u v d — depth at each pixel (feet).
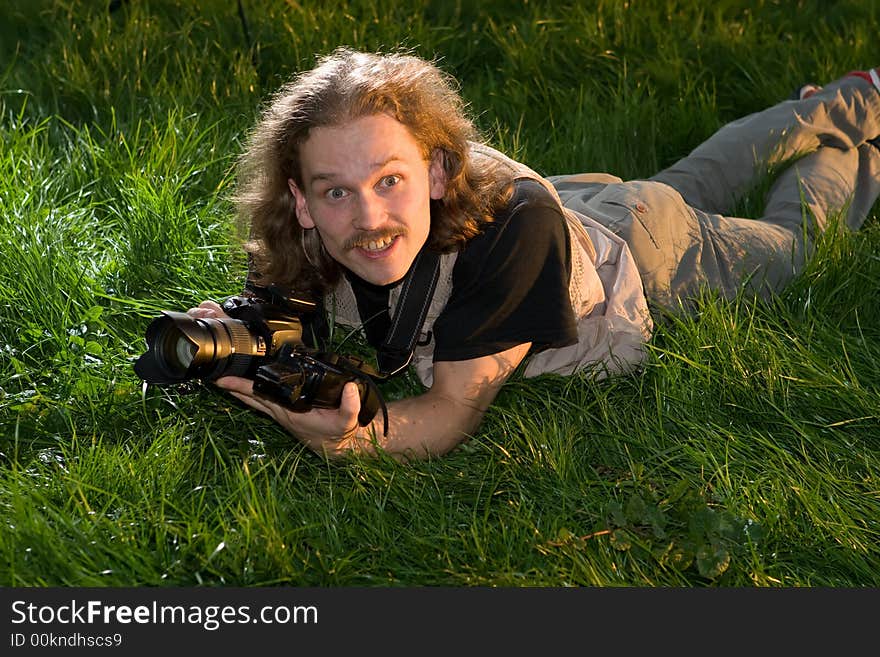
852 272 11.27
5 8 16.38
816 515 8.36
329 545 8.08
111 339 10.31
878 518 8.47
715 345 10.05
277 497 8.39
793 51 16.52
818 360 10.09
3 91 14.07
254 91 14.80
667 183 12.38
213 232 11.66
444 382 8.59
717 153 12.59
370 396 7.79
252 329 7.53
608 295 9.77
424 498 8.56
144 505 8.20
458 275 8.32
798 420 9.53
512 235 8.28
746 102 15.72
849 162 12.78
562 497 8.59
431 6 17.74
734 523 8.17
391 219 7.61
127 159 12.93
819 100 12.80
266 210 8.41
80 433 9.20
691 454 8.93
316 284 8.80
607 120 14.37
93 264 11.00
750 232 11.32
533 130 14.60
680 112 14.75
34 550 7.65
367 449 8.55
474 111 14.96
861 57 16.29
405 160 7.57
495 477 8.82
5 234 10.77
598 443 9.34
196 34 16.30
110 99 14.44
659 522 8.20
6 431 9.09
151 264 11.18
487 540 8.07
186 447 8.74
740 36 16.83
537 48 16.24
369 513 8.32
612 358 9.77
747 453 9.20
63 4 16.37
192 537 7.79
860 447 9.36
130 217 11.62
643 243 10.37
